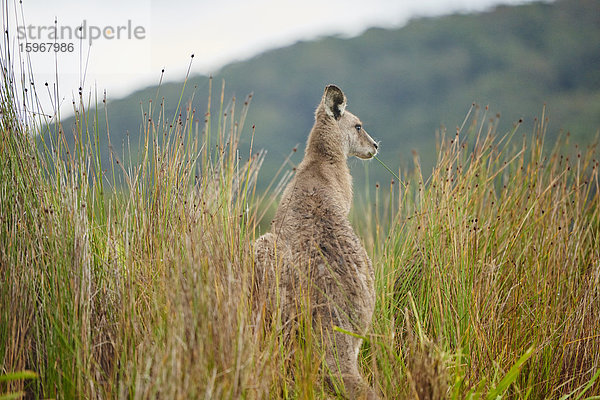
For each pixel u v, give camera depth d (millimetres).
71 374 14148
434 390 14203
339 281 17641
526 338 18844
